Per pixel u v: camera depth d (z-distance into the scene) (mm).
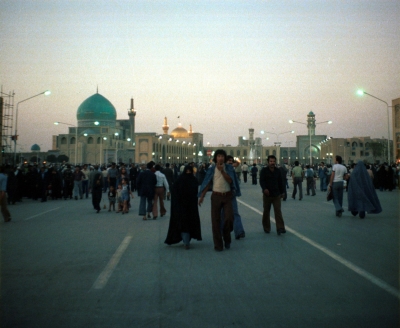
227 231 8156
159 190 14328
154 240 9359
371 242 8812
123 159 103375
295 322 4312
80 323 4340
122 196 15391
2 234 10320
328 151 112500
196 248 8344
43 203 20500
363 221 12312
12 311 4707
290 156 141750
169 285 5684
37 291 5465
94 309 4750
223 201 8164
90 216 14477
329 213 14523
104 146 100250
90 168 27688
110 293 5348
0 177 12875
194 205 8414
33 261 7238
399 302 4918
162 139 108562
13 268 6730
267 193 9992
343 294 5219
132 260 7266
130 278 6070
